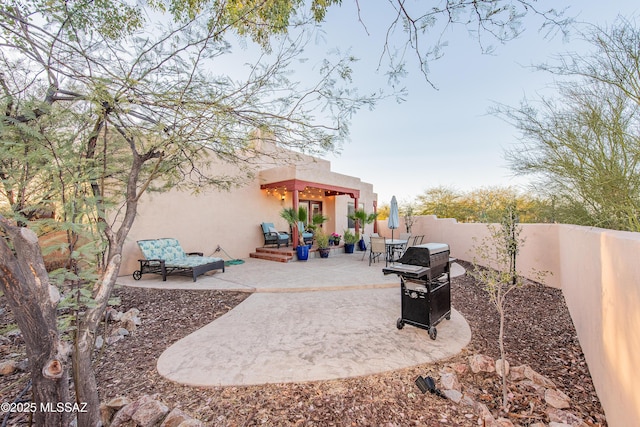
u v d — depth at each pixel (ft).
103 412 6.70
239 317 13.03
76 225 5.42
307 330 11.45
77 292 5.79
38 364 4.63
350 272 22.18
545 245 18.57
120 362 9.23
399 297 16.11
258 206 31.99
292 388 7.61
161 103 6.11
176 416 6.28
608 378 6.55
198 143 7.28
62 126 6.24
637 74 10.19
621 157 12.00
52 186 5.69
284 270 23.21
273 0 5.99
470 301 15.66
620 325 5.89
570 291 13.19
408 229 37.17
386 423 6.33
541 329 11.66
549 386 7.66
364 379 8.00
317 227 32.35
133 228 22.39
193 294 16.66
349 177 37.40
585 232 9.60
